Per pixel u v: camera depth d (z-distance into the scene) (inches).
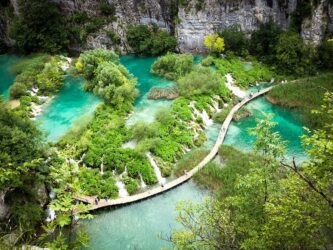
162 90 2513.5
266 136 1003.3
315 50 2645.2
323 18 2568.9
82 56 2736.2
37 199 1662.2
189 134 2138.3
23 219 1501.0
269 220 974.4
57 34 3176.7
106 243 1565.0
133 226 1643.7
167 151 1998.0
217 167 1882.4
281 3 2736.2
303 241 955.3
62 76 2770.7
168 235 1583.4
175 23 3043.8
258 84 2650.1
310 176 981.2
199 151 2048.5
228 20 2928.2
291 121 2251.5
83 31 3193.9
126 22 3164.4
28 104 2406.5
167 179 1897.1
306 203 926.4
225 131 2175.2
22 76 2647.6
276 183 1063.6
